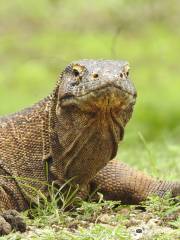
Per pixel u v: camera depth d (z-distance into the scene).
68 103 12.30
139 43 43.41
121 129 12.54
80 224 12.05
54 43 43.62
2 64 41.50
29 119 13.30
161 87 37.50
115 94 11.70
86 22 46.50
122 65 12.23
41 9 47.75
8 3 48.25
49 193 12.89
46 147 13.09
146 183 13.91
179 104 34.34
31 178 13.09
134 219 12.37
